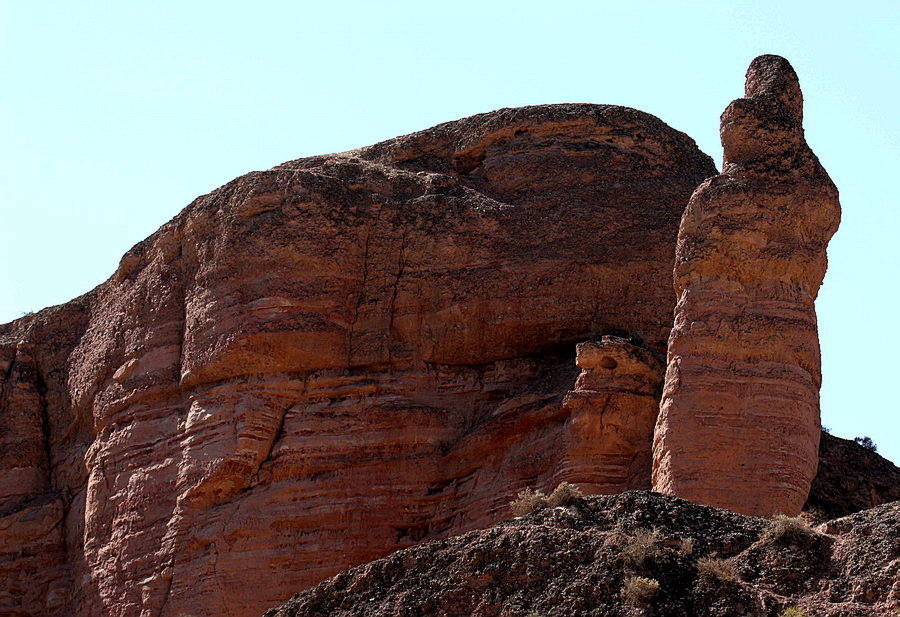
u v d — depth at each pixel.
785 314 71.69
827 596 46.06
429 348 83.25
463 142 90.00
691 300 72.25
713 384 70.25
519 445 77.88
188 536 81.50
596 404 75.00
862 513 48.78
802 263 72.75
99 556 86.12
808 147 75.19
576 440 74.69
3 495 94.25
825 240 73.81
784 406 69.75
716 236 73.00
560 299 83.19
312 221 85.19
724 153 75.38
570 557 48.16
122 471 86.50
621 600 46.50
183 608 80.06
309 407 82.50
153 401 87.25
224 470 81.44
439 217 85.50
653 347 81.38
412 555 50.16
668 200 85.94
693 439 69.25
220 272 85.75
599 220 84.88
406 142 91.19
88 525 87.38
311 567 78.94
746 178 73.94
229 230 86.06
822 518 67.88
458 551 49.62
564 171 87.25
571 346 82.81
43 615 89.12
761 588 46.66
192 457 82.88
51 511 91.25
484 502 77.25
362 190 86.81
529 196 86.81
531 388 80.00
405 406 81.81
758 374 70.38
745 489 68.12
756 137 74.75
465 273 84.19
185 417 84.88
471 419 81.56
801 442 69.38
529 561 48.34
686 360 71.00
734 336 71.12
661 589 46.47
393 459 80.56
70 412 94.19
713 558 47.88
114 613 83.75
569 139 88.50
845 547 47.22
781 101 75.81
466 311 83.44
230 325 84.38
